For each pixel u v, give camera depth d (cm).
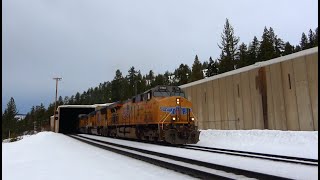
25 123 13488
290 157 1265
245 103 2527
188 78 8544
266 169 983
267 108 2306
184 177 844
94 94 16150
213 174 782
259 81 2394
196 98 3231
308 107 1975
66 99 18412
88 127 4912
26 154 1566
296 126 2059
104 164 1113
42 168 1045
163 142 2264
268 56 6203
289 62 2145
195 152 1559
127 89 10681
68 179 838
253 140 2112
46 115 13375
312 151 1539
